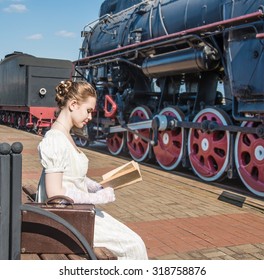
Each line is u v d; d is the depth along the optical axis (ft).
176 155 30.14
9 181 7.51
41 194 9.43
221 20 26.84
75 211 8.52
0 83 90.63
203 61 26.84
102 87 41.50
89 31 45.70
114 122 38.24
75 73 46.96
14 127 83.76
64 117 9.51
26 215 8.14
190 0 30.01
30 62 69.87
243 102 23.76
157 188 24.54
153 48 32.01
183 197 22.44
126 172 9.91
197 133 28.12
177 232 16.55
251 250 14.76
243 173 24.17
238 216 19.03
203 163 27.71
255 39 22.80
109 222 9.62
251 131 23.22
